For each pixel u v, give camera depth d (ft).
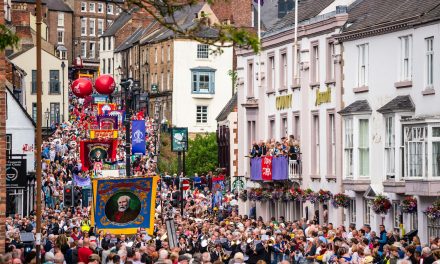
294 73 286.46
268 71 307.58
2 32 123.75
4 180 157.79
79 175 313.32
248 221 241.14
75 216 247.70
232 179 375.25
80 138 433.48
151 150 484.33
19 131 325.21
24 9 552.41
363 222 246.27
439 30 216.54
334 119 264.11
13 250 152.25
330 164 265.54
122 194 188.55
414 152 217.77
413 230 217.77
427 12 221.87
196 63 639.35
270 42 304.71
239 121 327.88
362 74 249.75
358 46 250.98
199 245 203.00
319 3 292.20
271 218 276.00
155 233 220.02
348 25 259.80
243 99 325.42
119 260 150.20
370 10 256.52
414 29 225.97
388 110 231.50
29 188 297.74
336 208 259.39
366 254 174.29
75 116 558.56
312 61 277.64
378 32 240.53
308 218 275.80
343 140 252.42
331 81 264.72
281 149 285.23
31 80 549.95
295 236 206.18
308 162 277.44
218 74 640.99
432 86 219.41
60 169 358.64
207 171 485.56
